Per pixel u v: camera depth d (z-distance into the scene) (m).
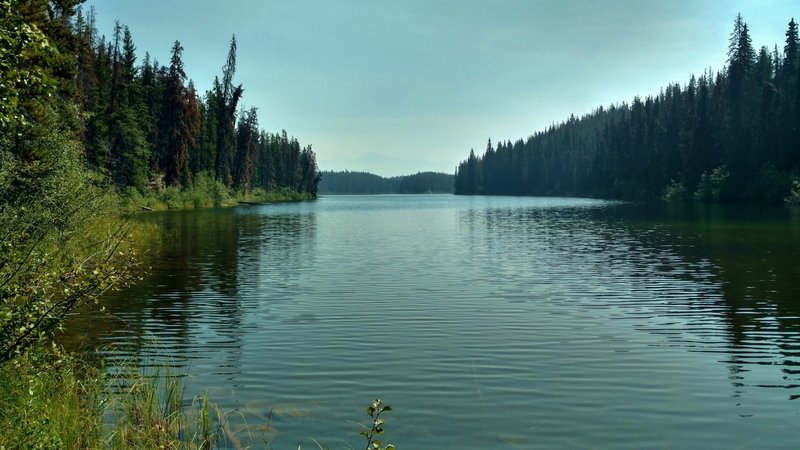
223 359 10.91
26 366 7.48
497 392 9.22
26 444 5.84
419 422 8.01
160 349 11.54
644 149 133.25
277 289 18.33
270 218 58.72
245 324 13.71
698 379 9.87
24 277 7.36
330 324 13.77
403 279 20.41
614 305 15.90
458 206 106.88
